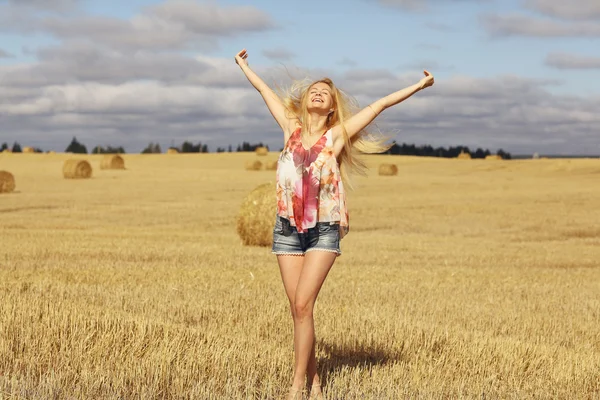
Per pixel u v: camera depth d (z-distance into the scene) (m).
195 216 27.22
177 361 5.30
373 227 25.27
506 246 19.66
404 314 8.34
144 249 15.47
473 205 33.72
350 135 4.92
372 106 4.96
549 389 5.49
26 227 21.38
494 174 64.25
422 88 5.07
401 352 6.38
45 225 22.30
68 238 17.53
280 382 5.19
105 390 4.70
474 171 69.25
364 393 4.92
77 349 5.39
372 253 16.86
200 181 51.12
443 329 7.26
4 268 11.64
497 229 25.05
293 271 4.86
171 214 27.89
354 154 5.02
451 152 145.75
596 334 8.00
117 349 5.47
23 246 15.27
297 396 4.73
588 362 6.28
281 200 4.86
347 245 18.72
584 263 16.09
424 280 11.99
